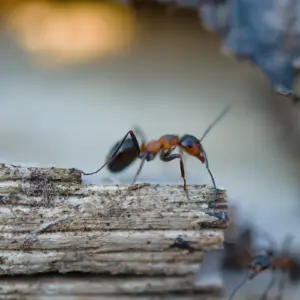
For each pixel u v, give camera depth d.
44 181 0.09
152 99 0.13
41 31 0.14
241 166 0.12
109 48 0.13
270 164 0.12
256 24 0.10
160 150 0.10
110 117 0.12
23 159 0.11
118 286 0.09
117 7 0.14
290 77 0.10
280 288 0.10
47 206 0.09
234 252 0.10
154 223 0.09
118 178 0.10
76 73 0.13
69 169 0.09
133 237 0.09
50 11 0.14
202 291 0.09
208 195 0.09
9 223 0.09
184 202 0.09
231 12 0.10
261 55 0.10
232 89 0.13
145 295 0.09
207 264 0.10
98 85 0.13
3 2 0.14
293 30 0.10
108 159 0.10
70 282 0.09
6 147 0.12
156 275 0.09
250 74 0.13
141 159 0.10
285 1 0.10
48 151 0.12
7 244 0.09
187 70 0.13
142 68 0.13
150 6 0.12
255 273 0.10
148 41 0.13
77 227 0.09
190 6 0.11
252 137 0.12
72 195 0.09
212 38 0.13
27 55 0.13
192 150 0.10
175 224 0.09
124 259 0.09
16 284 0.09
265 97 0.12
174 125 0.12
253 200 0.11
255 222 0.11
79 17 0.14
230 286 0.10
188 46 0.13
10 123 0.12
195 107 0.12
